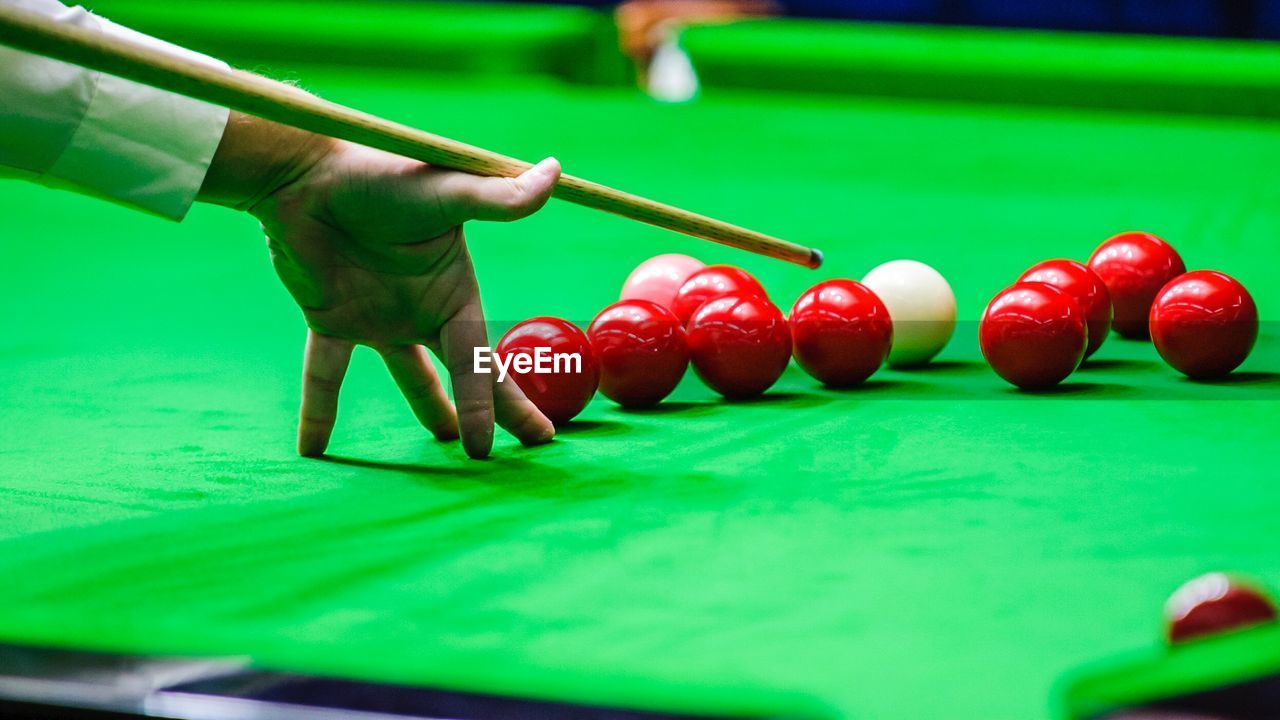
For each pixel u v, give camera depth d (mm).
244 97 2559
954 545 2414
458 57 11992
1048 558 2338
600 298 5250
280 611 2154
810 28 12031
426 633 2057
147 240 6828
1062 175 8344
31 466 3051
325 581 2289
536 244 6383
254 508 2717
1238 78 10727
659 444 3207
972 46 11352
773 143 9570
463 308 3020
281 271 3004
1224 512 2572
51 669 1949
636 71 12930
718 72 11758
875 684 1858
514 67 12062
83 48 2391
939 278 4070
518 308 5082
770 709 1791
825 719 1769
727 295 3684
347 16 12328
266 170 2867
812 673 1896
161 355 4312
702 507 2670
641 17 12492
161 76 2471
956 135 9969
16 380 3953
